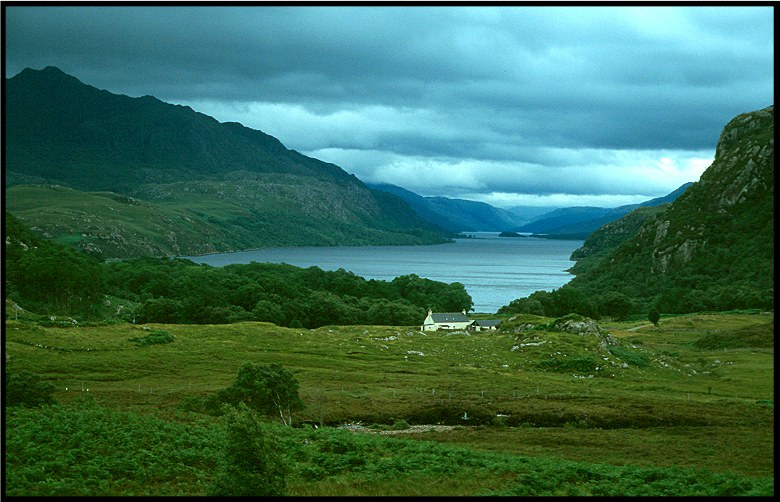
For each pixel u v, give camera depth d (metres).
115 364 106.69
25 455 42.53
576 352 122.44
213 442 51.47
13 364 100.38
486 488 39.94
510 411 77.94
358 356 126.19
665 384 103.88
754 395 94.94
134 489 38.31
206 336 142.62
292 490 38.66
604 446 61.19
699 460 54.19
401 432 69.00
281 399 75.75
